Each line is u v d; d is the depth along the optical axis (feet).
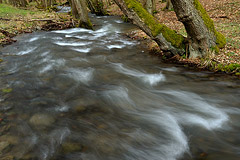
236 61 19.54
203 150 10.28
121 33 43.19
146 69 23.03
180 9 19.25
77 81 19.67
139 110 14.74
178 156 9.98
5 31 37.35
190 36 21.53
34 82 19.04
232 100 15.35
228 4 51.06
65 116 13.52
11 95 16.26
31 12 66.95
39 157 9.67
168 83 19.31
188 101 15.83
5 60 25.22
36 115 13.43
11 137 11.07
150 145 10.92
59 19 52.08
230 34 27.78
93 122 12.95
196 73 20.57
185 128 12.33
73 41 36.32
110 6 104.12
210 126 12.40
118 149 10.49
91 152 10.15
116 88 18.01
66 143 10.77
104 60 26.40
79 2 44.24
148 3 50.60
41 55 27.68
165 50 23.38
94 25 52.75
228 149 10.25
